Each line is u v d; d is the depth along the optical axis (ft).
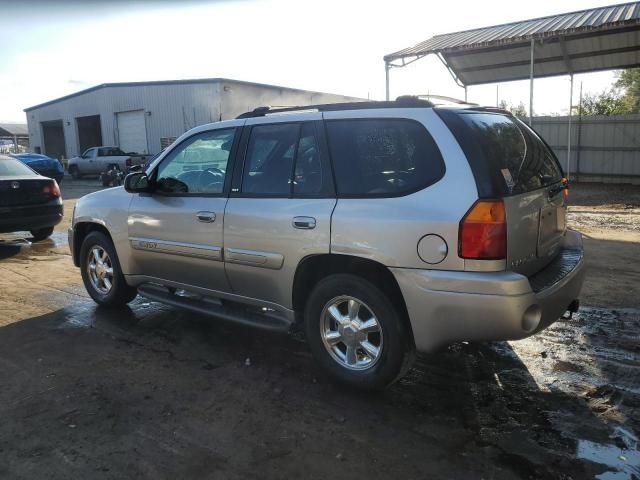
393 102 11.77
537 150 13.23
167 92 99.14
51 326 16.70
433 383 12.62
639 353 14.08
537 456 9.71
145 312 17.97
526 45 46.50
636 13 42.24
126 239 16.48
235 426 10.84
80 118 119.03
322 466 9.50
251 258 13.12
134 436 10.48
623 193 50.85
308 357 14.19
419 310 10.66
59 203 31.07
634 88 104.27
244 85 98.27
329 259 12.06
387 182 11.27
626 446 9.98
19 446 10.16
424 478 9.12
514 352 14.30
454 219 10.19
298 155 12.69
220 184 14.15
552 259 12.88
